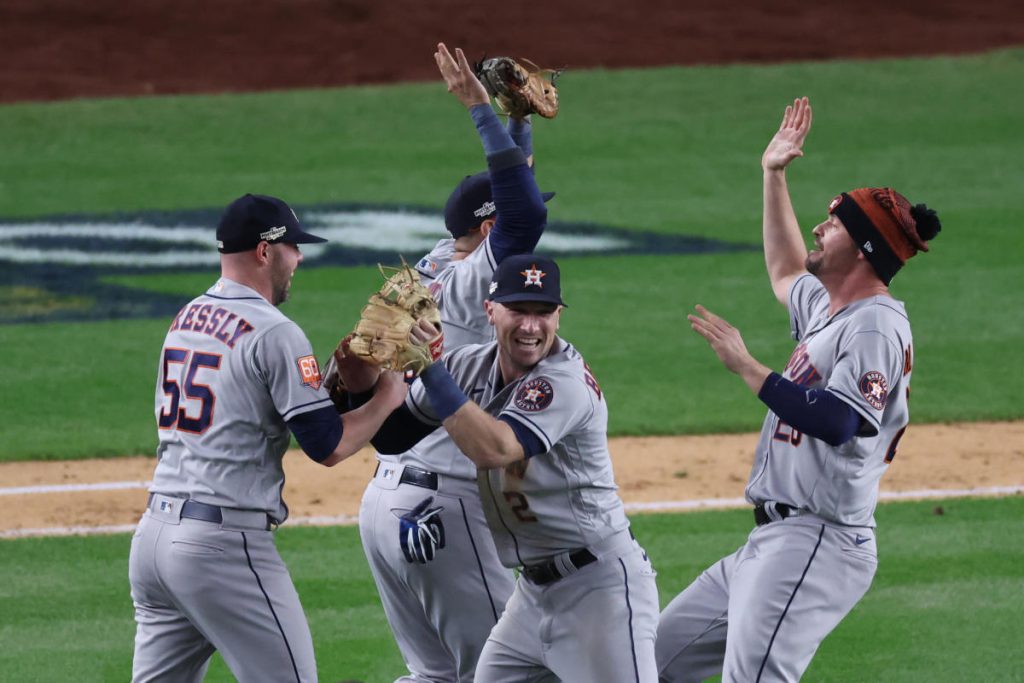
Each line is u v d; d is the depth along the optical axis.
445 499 24.38
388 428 22.95
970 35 113.88
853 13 119.00
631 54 109.75
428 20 116.44
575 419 20.86
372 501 25.08
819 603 22.88
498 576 24.61
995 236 70.31
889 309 22.73
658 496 39.97
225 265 22.59
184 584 21.70
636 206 77.12
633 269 65.56
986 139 89.12
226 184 81.94
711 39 113.12
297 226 22.81
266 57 109.50
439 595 24.53
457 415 20.12
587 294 61.59
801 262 26.84
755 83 101.88
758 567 23.09
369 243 70.06
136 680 22.98
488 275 24.92
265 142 90.19
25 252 69.12
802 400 21.59
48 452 43.72
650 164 84.94
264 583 21.97
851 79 102.50
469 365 22.58
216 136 91.50
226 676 28.61
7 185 81.69
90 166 85.50
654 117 94.31
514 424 20.55
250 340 21.67
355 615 31.28
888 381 22.38
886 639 29.69
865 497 23.03
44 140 90.38
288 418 21.55
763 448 23.75
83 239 71.69
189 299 61.62
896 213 22.80
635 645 21.73
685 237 71.44
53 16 115.19
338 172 84.00
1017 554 34.69
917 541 35.69
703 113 95.25
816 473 22.78
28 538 36.31
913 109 95.56
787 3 121.50
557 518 21.55
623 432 45.84
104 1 118.25
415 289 20.11
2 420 46.72
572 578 21.88
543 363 21.17
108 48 110.19
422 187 81.06
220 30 114.62
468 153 87.69
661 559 34.72
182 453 21.98
